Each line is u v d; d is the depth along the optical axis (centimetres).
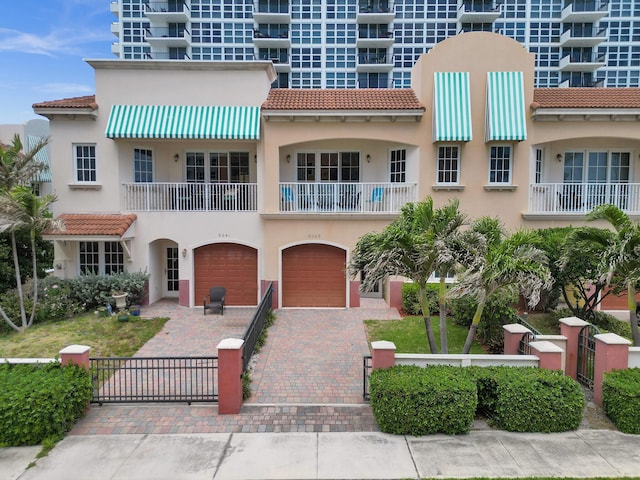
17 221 1366
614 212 1124
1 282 1582
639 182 1847
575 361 1014
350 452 727
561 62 4281
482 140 1689
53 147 1714
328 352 1239
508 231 1636
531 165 1717
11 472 674
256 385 1010
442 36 4309
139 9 4278
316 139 1703
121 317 1519
